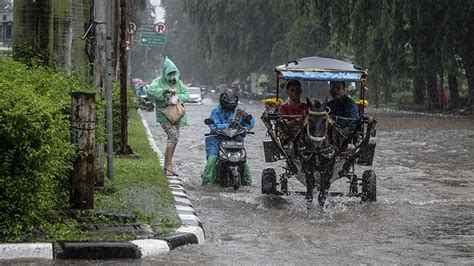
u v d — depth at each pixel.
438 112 80.00
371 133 19.16
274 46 111.38
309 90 23.69
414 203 19.78
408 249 13.95
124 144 28.36
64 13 19.86
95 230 13.99
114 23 33.88
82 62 23.12
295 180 25.00
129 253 12.82
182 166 28.62
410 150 36.28
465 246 14.27
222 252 13.52
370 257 13.20
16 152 12.96
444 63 70.06
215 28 117.62
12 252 12.41
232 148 22.41
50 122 13.23
